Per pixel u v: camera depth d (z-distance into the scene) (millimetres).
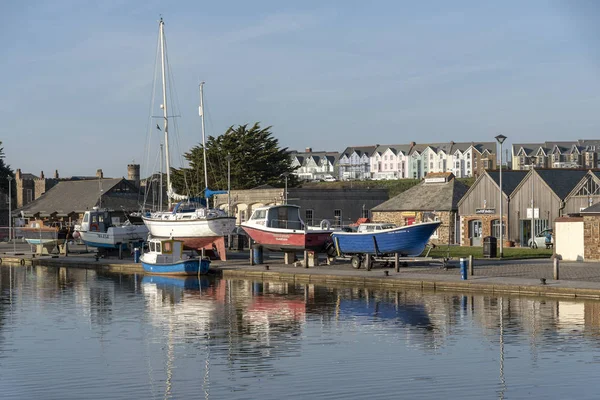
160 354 24969
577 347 24922
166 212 62031
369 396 19859
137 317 32469
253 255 52531
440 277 40562
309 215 80125
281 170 108375
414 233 45438
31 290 42969
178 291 41312
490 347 25219
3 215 116438
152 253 52000
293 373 22219
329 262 50625
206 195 70500
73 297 39562
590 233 48750
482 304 33688
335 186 132750
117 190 103562
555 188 65938
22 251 73938
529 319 29812
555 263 38000
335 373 22172
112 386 21141
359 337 27219
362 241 47219
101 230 68312
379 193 83688
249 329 29141
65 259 61969
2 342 27172
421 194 77312
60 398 19984
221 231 57125
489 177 70000
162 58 70625
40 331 29344
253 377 21891
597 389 20281
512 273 41750
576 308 32156
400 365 23016
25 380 21844
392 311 32531
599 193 62875
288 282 44281
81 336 28250
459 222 72750
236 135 106000
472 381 21156
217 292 40375
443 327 28672
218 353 24984
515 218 68312
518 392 20109
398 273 43500
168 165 70562
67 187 107938
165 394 20344
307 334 27938
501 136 56938
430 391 20250
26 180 129500
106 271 55125
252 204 80438
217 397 20000
